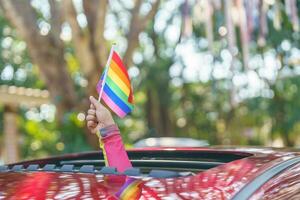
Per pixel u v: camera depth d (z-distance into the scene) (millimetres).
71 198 2072
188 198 2047
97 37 10953
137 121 32438
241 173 2322
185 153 3393
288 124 23844
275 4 12281
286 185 2256
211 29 10773
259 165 2453
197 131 33125
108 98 3127
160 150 3494
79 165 3467
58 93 11383
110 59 3145
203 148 3381
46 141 20844
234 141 30547
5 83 23344
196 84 32031
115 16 23906
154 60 30766
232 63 11148
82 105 11367
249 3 10688
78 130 13211
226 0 10688
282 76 22047
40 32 11125
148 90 31609
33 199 2080
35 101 13695
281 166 2449
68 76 11445
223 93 30422
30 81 23469
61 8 11172
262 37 11469
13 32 23172
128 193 2109
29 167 2779
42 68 11281
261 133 28906
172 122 32844
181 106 32906
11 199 2090
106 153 3037
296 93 23203
